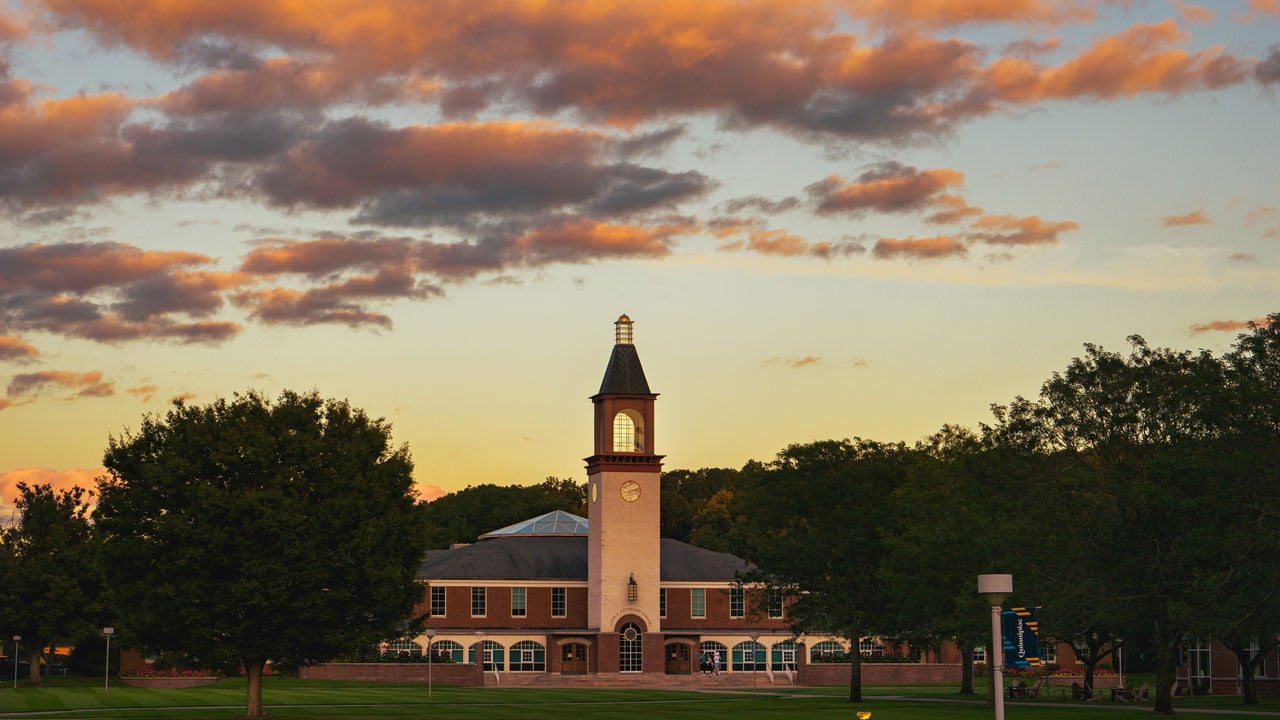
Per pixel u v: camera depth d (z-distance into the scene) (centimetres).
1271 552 5834
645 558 11600
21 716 6038
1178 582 6353
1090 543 6700
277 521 5784
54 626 8838
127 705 6806
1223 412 6122
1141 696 8325
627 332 11975
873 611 8300
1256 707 7288
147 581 5856
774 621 12188
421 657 11212
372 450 6297
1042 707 7281
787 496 8488
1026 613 3612
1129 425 6981
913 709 7081
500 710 6806
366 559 5975
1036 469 7225
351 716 6222
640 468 11681
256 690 6088
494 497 18812
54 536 9038
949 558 7750
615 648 11444
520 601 11944
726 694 9231
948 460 9469
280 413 6212
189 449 6009
